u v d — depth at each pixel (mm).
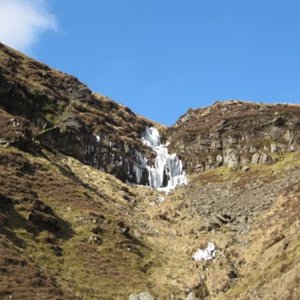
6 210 55500
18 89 92750
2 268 44250
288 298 42594
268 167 90562
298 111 102000
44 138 86062
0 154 68250
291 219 60219
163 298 51312
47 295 43188
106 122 106000
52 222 57344
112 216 66250
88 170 85375
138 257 58719
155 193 88438
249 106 114250
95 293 48438
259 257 56656
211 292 54094
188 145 105000
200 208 77438
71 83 113562
